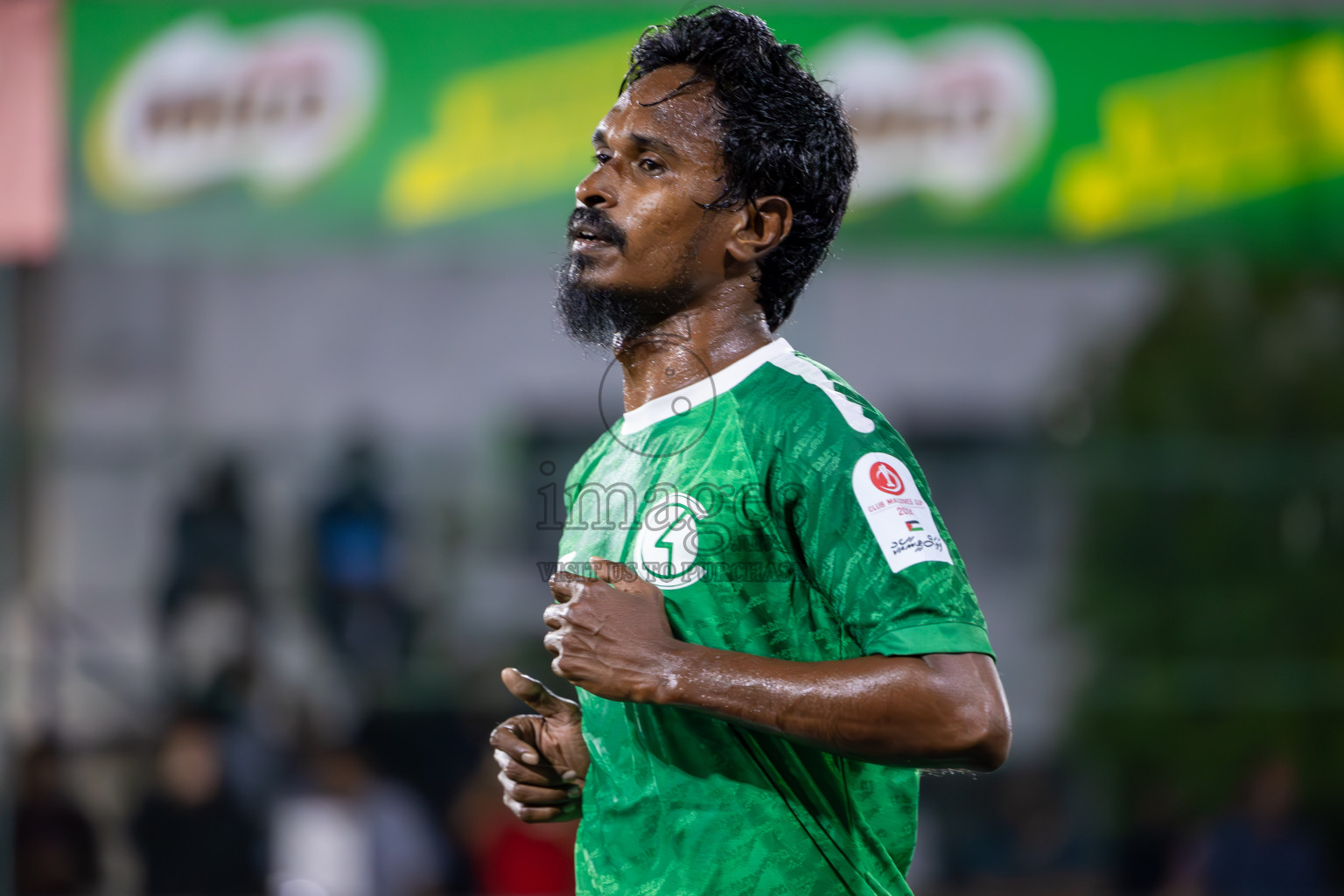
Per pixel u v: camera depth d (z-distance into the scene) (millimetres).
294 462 24891
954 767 4934
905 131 20438
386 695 22359
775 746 5328
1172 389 25344
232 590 23203
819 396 5383
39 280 24734
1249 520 23203
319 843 21141
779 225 5727
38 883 20984
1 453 24188
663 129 5648
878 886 5465
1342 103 20266
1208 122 20406
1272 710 22297
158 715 21969
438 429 26719
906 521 5055
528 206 20375
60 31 20109
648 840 5406
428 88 20344
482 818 21500
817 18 20344
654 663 5027
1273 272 25297
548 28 20297
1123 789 22281
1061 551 23547
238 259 26078
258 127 20297
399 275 26812
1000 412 26188
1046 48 20422
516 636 23312
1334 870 21703
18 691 21969
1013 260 25391
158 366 25578
